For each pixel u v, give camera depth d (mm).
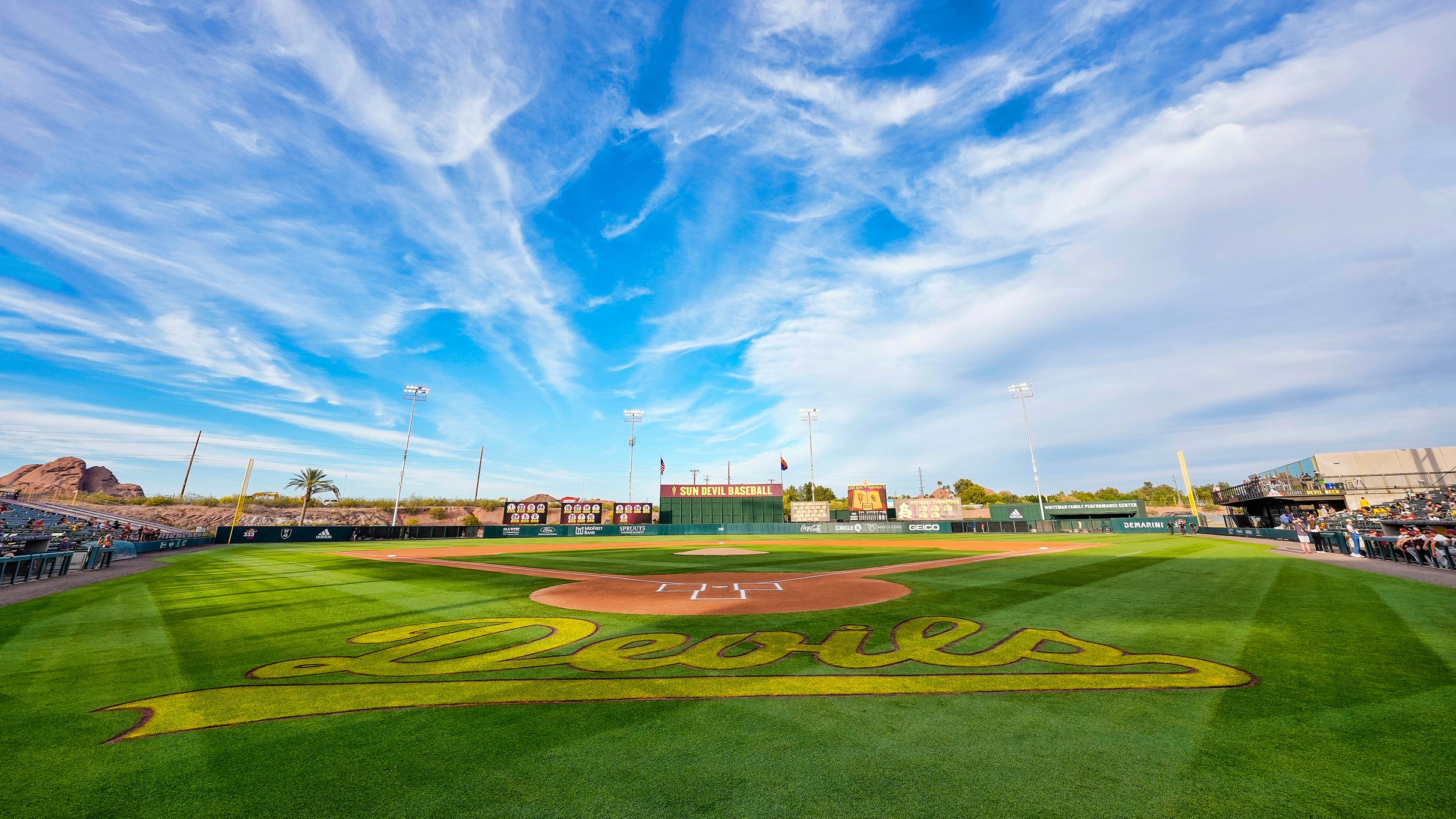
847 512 62719
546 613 11102
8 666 7125
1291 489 42188
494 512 76375
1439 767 4023
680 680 6434
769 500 62875
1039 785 3869
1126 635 8523
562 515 59500
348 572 19719
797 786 3895
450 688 6152
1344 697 5559
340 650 7930
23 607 11922
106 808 3627
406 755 4434
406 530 51781
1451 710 5133
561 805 3658
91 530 33781
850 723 5051
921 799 3691
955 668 6848
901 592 13688
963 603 11797
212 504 64312
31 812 3559
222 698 5824
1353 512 34969
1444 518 20609
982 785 3875
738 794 3793
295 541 47656
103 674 6750
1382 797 3635
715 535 58594
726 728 4941
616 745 4598
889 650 7801
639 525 57812
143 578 17734
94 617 10703
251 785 3936
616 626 9641
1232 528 42656
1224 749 4406
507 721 5152
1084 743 4547
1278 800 3611
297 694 5949
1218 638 8219
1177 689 5910
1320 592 12352
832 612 10938
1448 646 7480
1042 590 13516
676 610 11367
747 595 13508
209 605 12227
